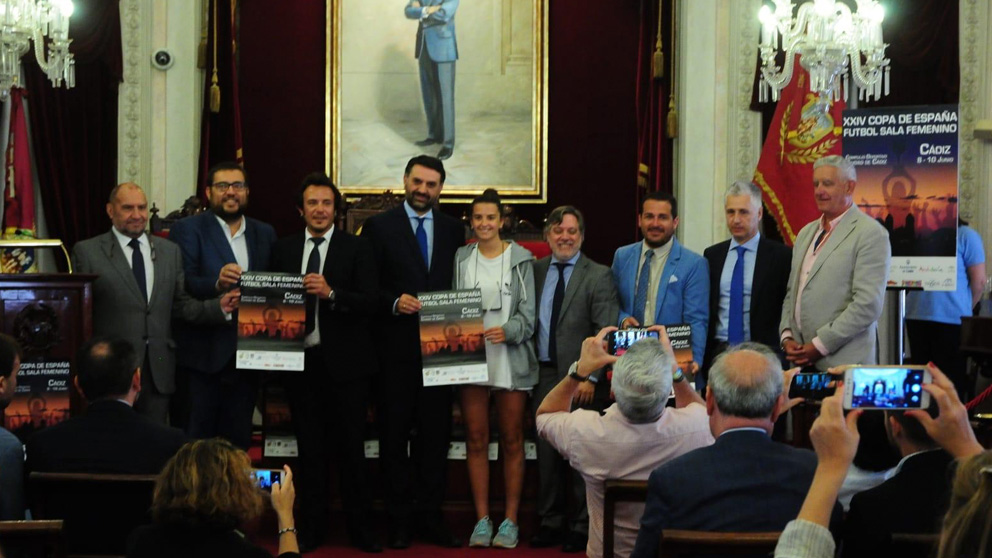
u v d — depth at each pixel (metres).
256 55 9.17
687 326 4.80
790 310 5.23
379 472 5.97
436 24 9.21
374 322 5.75
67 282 5.23
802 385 3.20
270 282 5.25
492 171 9.23
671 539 2.67
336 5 9.16
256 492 2.79
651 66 8.88
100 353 3.64
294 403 5.57
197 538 2.71
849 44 6.64
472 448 5.68
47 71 6.55
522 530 5.88
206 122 8.53
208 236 5.70
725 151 8.64
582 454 3.73
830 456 2.24
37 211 7.81
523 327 5.55
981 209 7.95
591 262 5.72
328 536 5.80
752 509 2.81
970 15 8.01
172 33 8.49
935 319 7.27
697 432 3.72
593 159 9.25
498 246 5.70
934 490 2.74
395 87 9.20
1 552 2.88
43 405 5.18
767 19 6.91
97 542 3.40
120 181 8.32
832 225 5.14
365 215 8.42
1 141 7.50
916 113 5.52
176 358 5.59
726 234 8.62
